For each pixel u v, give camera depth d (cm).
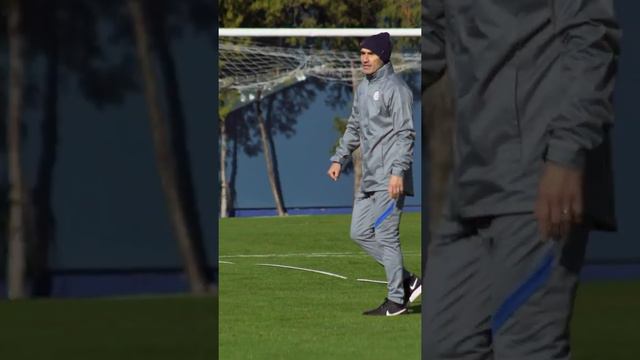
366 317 2341
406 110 2195
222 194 6394
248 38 6306
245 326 2288
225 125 6378
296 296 2811
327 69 6406
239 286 3036
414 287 2330
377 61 2197
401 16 6456
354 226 2302
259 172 6456
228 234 5125
